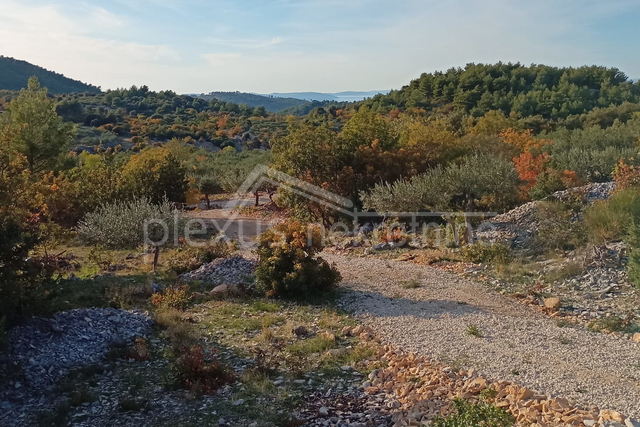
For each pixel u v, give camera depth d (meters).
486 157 22.06
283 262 14.44
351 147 27.48
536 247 17.66
